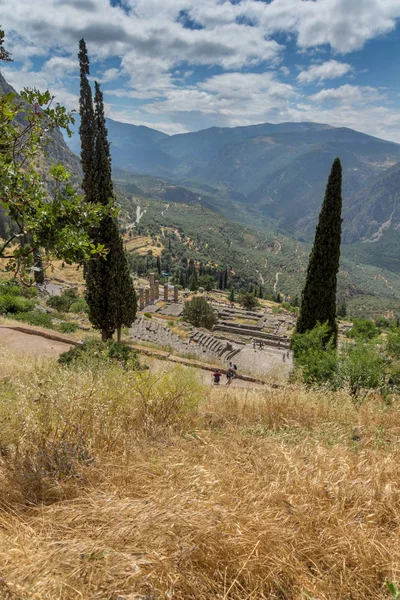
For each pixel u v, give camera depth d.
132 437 3.78
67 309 36.94
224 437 4.23
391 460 3.39
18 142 3.66
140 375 5.68
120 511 2.12
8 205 3.47
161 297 62.50
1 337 14.91
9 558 1.65
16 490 2.53
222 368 15.87
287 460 3.21
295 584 1.77
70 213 3.82
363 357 9.47
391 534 2.23
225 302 73.00
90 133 13.70
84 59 13.35
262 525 2.10
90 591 1.54
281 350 36.97
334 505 2.40
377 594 1.77
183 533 1.96
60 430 3.56
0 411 3.61
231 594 1.72
